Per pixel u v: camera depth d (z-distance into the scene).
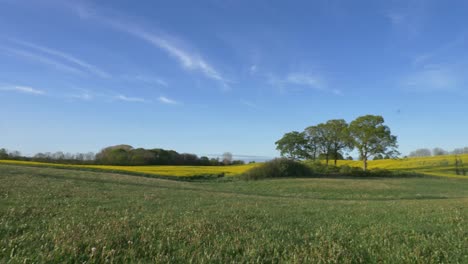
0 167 27.23
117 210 8.48
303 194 23.84
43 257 3.69
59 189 13.74
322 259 4.15
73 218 6.47
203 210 9.39
